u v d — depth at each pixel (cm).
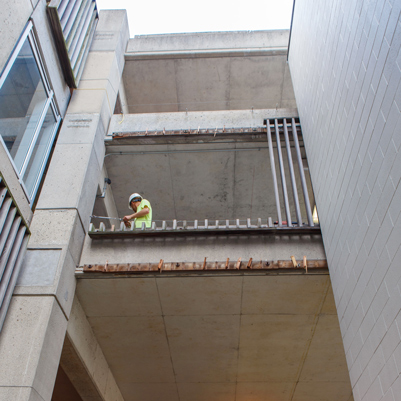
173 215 1123
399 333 415
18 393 493
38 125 739
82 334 719
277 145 862
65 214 695
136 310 735
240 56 1233
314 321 748
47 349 551
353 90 551
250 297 707
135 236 713
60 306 604
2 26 619
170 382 916
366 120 503
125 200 1066
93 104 927
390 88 439
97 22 1195
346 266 565
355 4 552
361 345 510
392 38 437
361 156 518
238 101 1336
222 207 1095
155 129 959
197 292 700
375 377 471
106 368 850
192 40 1264
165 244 707
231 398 966
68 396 982
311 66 792
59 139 838
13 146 635
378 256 464
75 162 792
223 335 787
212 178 1019
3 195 576
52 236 662
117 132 945
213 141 938
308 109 815
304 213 1125
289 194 1067
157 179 1020
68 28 887
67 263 645
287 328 768
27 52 720
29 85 720
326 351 818
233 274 668
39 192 793
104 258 694
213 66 1255
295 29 950
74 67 931
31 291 589
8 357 522
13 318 559
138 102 1346
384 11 458
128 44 1254
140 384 921
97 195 942
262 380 906
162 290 696
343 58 597
